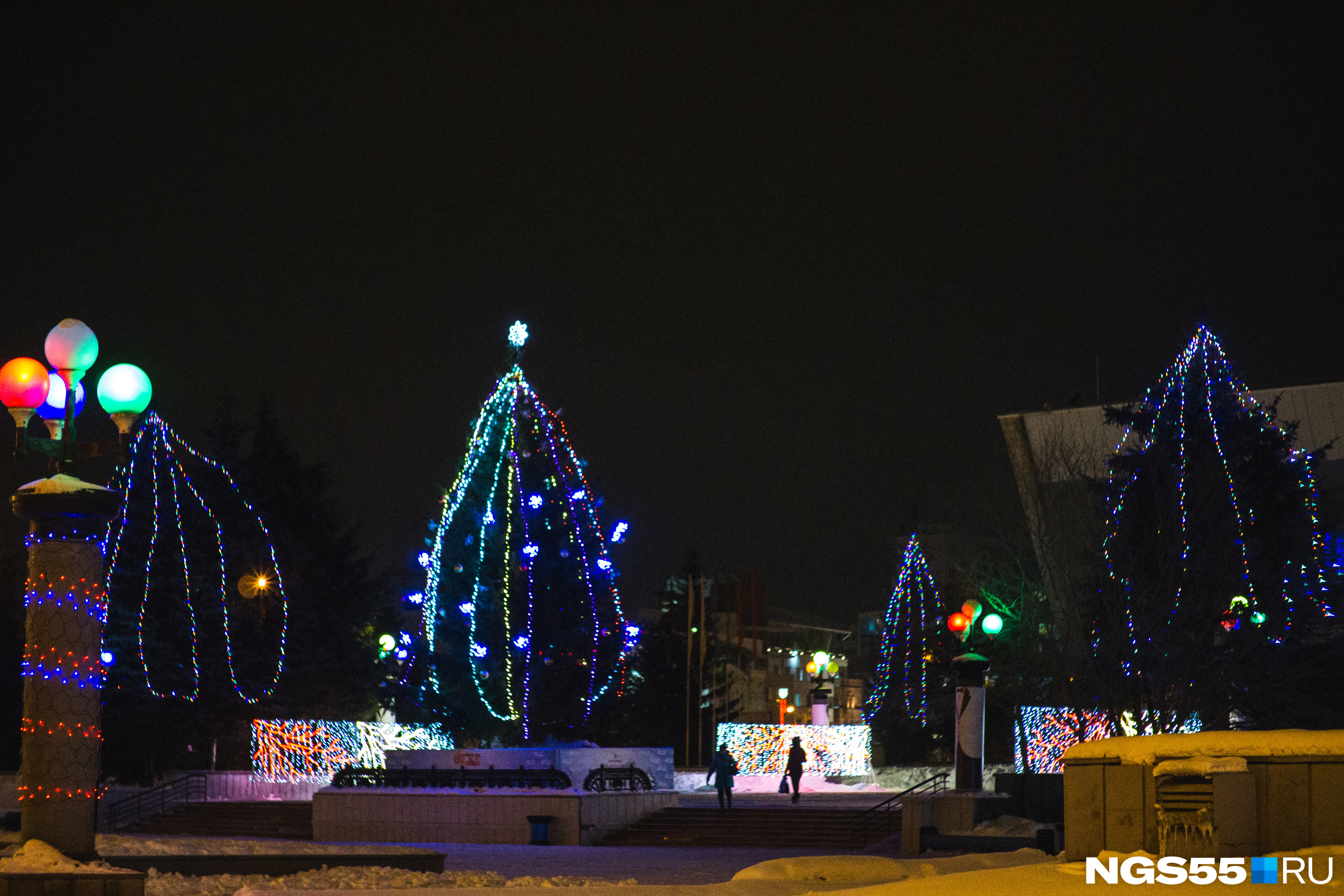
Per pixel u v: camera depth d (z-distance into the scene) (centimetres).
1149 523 3522
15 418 1498
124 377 1514
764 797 3841
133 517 4341
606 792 3138
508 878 1767
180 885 1616
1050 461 4100
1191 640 3253
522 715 3831
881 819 2936
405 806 3105
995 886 1123
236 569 4531
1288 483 3766
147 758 4112
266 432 4753
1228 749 1204
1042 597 3612
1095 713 3466
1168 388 3859
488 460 3869
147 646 4212
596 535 3928
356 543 4847
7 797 3466
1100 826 1270
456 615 3900
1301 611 3469
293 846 2019
